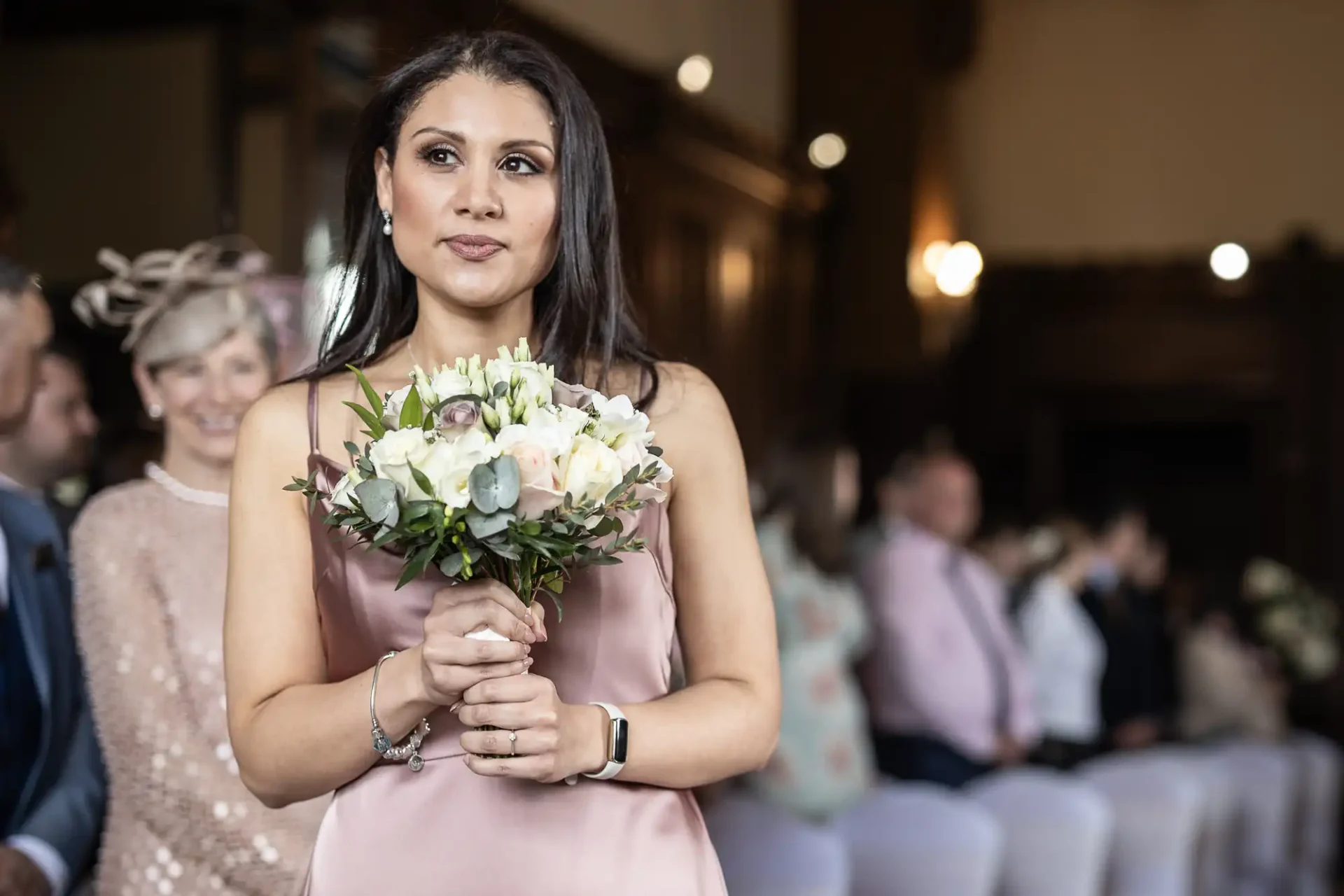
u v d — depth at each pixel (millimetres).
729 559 1704
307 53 5078
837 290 8984
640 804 1614
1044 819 4344
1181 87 9828
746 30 8484
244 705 1611
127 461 3232
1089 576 6180
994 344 9711
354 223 1764
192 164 5211
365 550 1602
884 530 4875
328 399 1687
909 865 3729
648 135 6719
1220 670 6648
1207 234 9758
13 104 5379
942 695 4605
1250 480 9570
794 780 3801
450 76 1660
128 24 5184
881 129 8984
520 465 1419
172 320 2385
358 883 1582
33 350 2367
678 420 1718
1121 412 9641
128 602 2289
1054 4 9945
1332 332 9430
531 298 1729
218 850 2168
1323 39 9680
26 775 2324
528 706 1482
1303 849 6703
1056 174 9906
